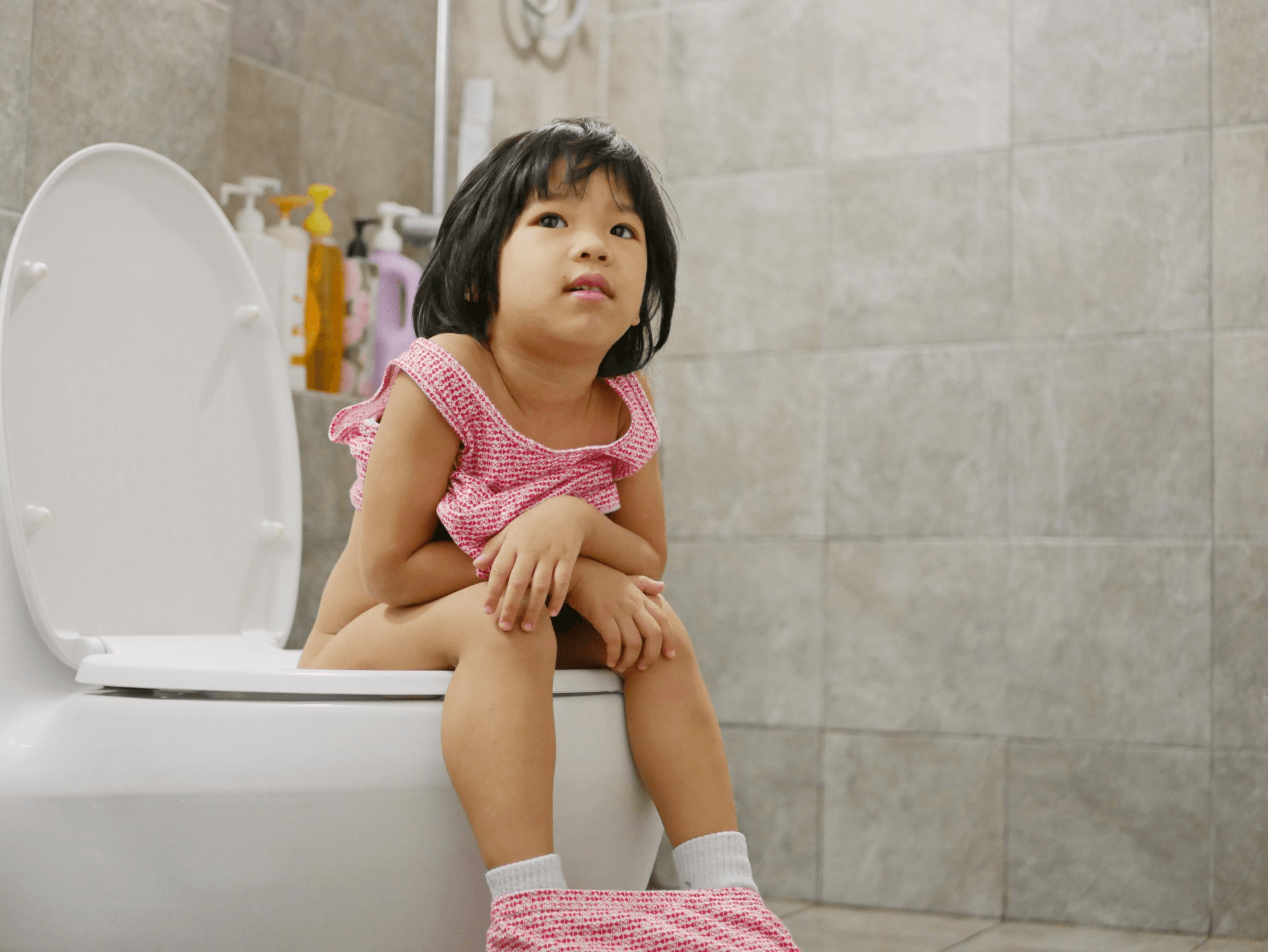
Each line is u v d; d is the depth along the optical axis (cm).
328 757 81
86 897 86
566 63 220
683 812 90
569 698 88
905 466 197
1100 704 183
